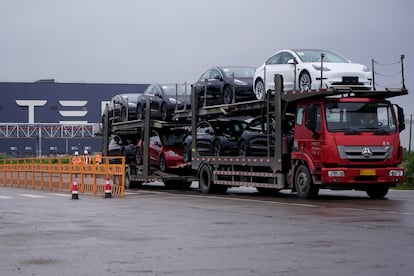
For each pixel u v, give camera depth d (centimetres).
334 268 928
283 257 1027
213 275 897
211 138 2669
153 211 1862
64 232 1384
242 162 2450
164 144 3069
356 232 1301
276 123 2245
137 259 1031
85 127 8725
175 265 976
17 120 10550
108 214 1786
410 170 3084
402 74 2114
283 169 2266
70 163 3109
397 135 2122
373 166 2095
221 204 2072
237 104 2461
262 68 2375
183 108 2961
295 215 1655
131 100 3462
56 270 948
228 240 1227
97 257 1055
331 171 2062
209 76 2680
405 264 953
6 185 3956
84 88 10719
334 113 2088
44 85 10612
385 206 1886
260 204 2023
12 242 1236
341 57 2283
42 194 2833
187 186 3231
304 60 2223
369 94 2141
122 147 3428
